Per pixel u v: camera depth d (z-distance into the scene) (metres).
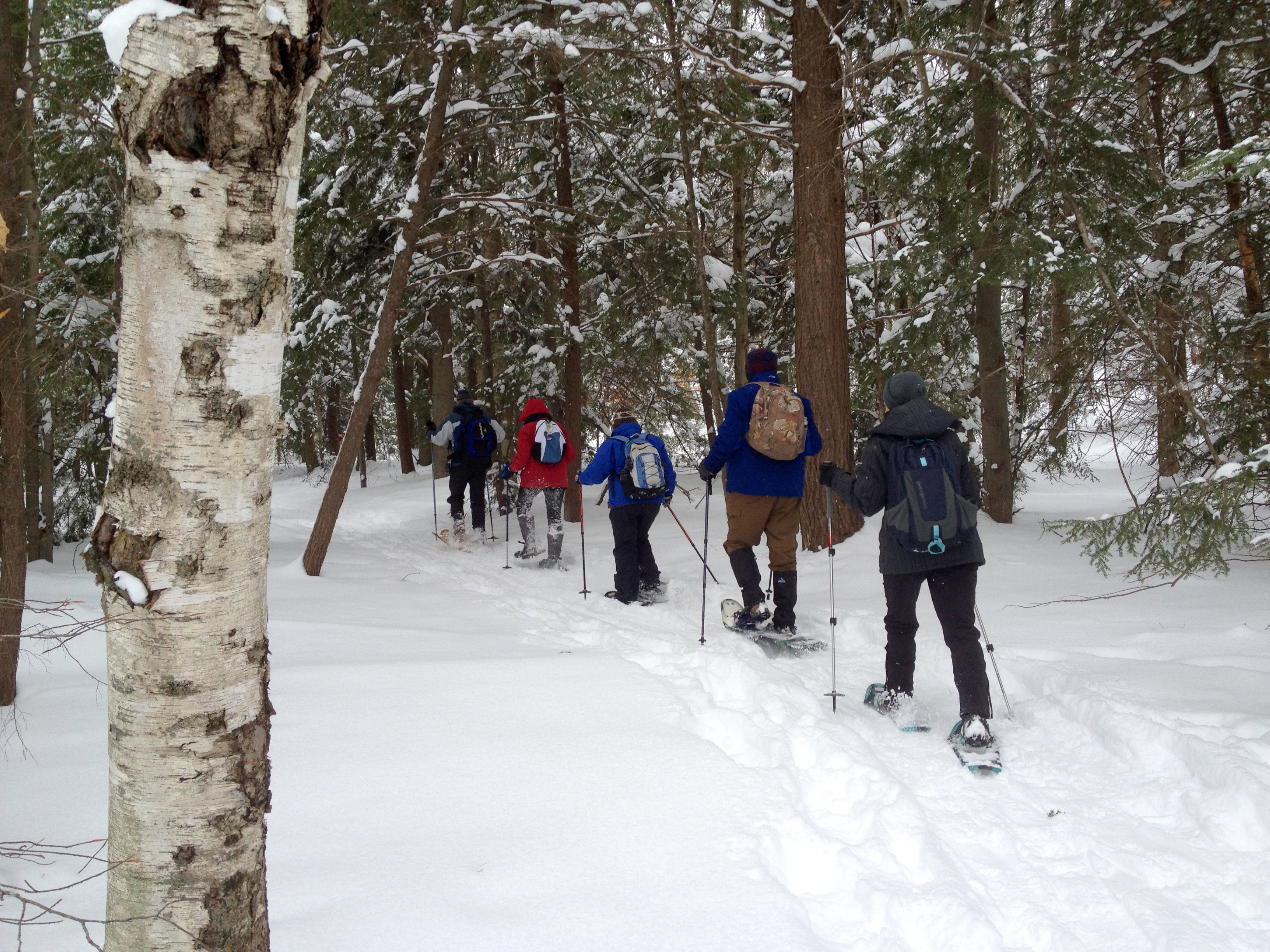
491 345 14.16
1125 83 7.14
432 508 15.16
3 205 4.70
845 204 8.21
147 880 1.73
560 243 11.26
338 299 12.34
